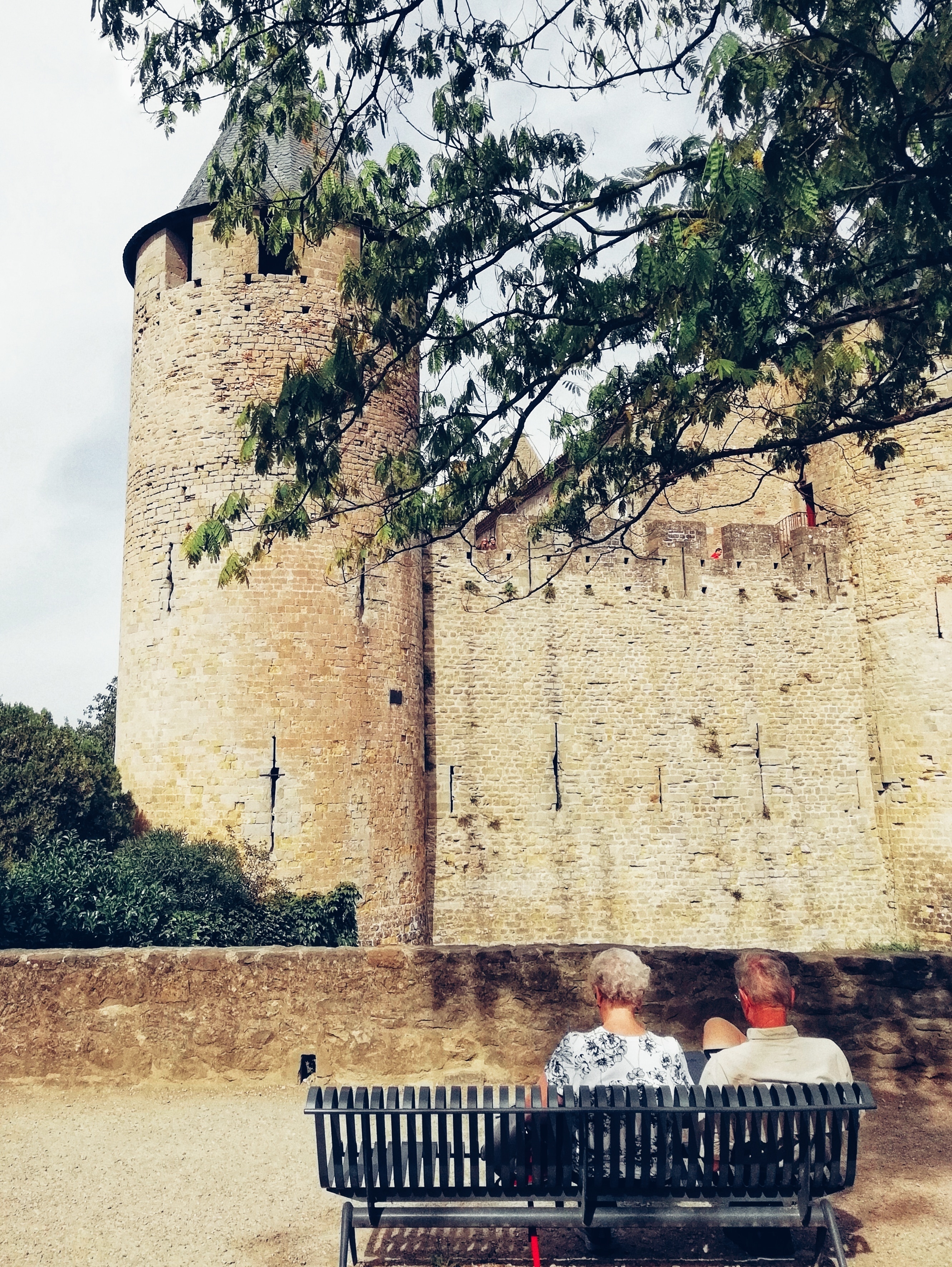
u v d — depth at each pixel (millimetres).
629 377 7207
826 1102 3252
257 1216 4020
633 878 16078
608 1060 3457
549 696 16234
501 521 16516
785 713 17312
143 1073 5805
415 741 13914
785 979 3582
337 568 12781
